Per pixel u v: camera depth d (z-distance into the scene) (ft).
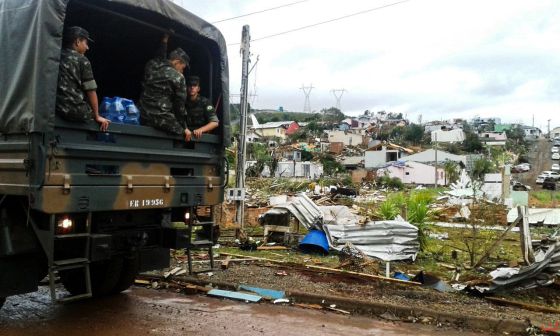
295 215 46.16
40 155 16.83
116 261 23.82
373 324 22.26
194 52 24.95
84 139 18.25
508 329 21.86
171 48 24.68
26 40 17.54
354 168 283.18
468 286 28.53
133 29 23.38
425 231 47.24
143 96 21.16
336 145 316.81
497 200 90.53
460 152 323.16
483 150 330.95
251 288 27.22
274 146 302.04
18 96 17.54
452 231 64.28
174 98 21.29
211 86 24.38
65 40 19.11
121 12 20.75
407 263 39.88
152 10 20.26
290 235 46.14
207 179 23.21
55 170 17.11
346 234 42.50
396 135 399.44
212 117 23.39
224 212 58.54
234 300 25.49
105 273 23.94
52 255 17.15
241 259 36.29
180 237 21.97
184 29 22.49
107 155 18.65
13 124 17.69
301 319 22.53
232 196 47.42
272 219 48.67
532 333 21.39
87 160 18.11
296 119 542.57
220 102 24.14
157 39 24.36
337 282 29.60
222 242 45.57
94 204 18.20
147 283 28.19
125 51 25.62
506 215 77.82
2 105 18.24
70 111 17.42
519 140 457.68
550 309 25.02
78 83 17.88
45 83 16.89
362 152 315.58
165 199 20.97
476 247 47.62
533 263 29.94
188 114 23.22
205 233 23.97
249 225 59.93
